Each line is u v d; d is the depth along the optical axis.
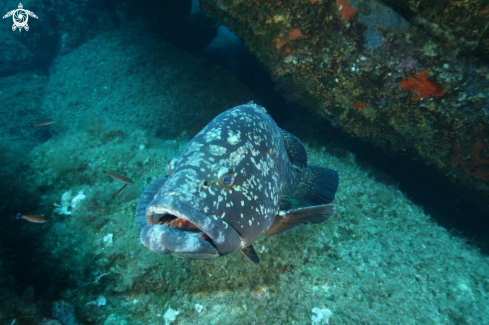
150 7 2.33
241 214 0.58
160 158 1.04
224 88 1.84
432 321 0.66
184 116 1.69
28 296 0.62
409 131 0.98
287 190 0.81
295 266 0.74
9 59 2.44
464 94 0.84
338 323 0.66
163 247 0.49
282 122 1.74
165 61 1.99
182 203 0.52
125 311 0.69
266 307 0.69
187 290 0.71
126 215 0.81
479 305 0.69
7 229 0.75
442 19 0.77
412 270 0.75
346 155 1.25
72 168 0.94
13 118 1.87
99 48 2.28
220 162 0.58
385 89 0.92
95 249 0.75
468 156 0.93
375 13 0.83
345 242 0.80
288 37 0.94
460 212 1.21
